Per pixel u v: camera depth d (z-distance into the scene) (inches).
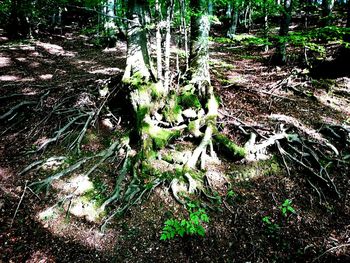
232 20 836.0
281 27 497.7
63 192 251.8
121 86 319.9
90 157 280.8
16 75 487.8
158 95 298.4
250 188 258.7
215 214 234.2
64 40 834.2
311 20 847.1
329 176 267.1
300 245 214.1
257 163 274.1
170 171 263.4
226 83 415.8
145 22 315.0
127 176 261.3
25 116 354.9
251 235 220.2
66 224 226.1
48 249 206.4
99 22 709.3
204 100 319.9
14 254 200.2
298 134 303.9
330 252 206.8
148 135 277.4
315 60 481.1
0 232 215.0
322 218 235.3
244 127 309.6
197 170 264.5
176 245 211.3
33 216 231.1
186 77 331.3
